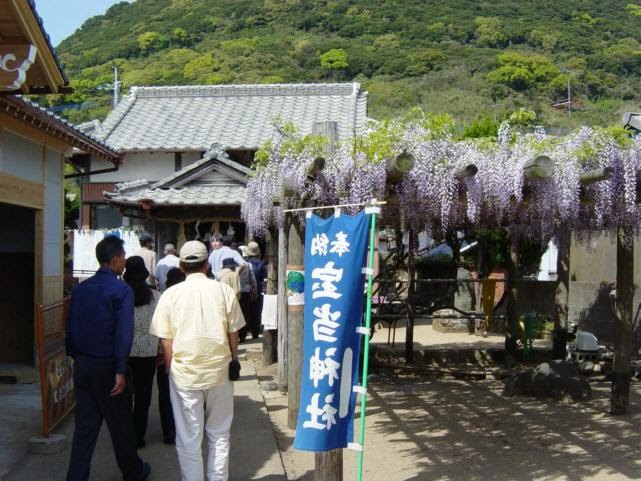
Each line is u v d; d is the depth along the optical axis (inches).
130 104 767.7
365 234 167.6
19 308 361.4
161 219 550.0
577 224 308.8
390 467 225.9
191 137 671.1
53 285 373.1
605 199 246.8
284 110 746.2
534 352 428.8
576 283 517.0
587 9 1962.4
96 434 182.2
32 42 203.3
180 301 176.1
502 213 286.2
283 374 328.2
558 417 295.9
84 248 574.9
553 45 1678.2
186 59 1656.0
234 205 537.6
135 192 553.0
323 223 173.2
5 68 198.7
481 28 1779.0
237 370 179.9
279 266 327.9
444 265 597.6
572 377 334.0
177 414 174.6
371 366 408.5
